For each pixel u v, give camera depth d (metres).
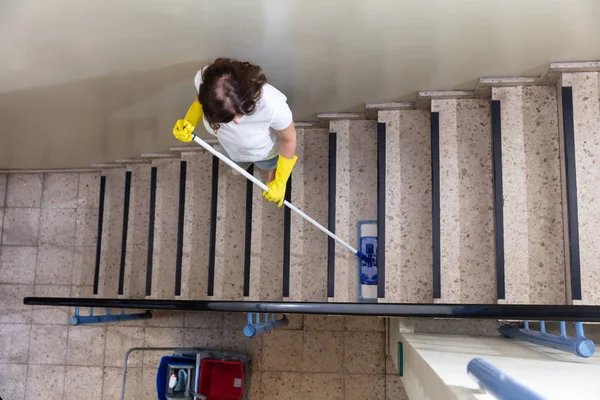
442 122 2.66
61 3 1.81
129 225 4.29
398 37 2.04
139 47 2.15
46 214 4.80
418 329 2.75
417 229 2.76
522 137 2.46
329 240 3.03
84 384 4.52
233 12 1.86
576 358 1.71
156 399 4.36
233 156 2.31
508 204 2.44
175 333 4.38
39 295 4.72
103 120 3.15
